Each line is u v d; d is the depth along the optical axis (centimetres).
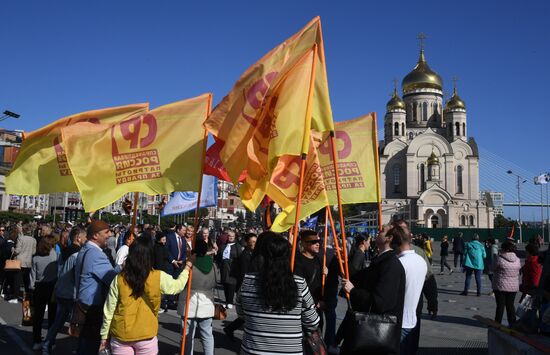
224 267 1363
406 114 9544
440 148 8744
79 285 620
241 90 622
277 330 409
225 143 608
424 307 1397
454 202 8256
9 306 1287
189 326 723
